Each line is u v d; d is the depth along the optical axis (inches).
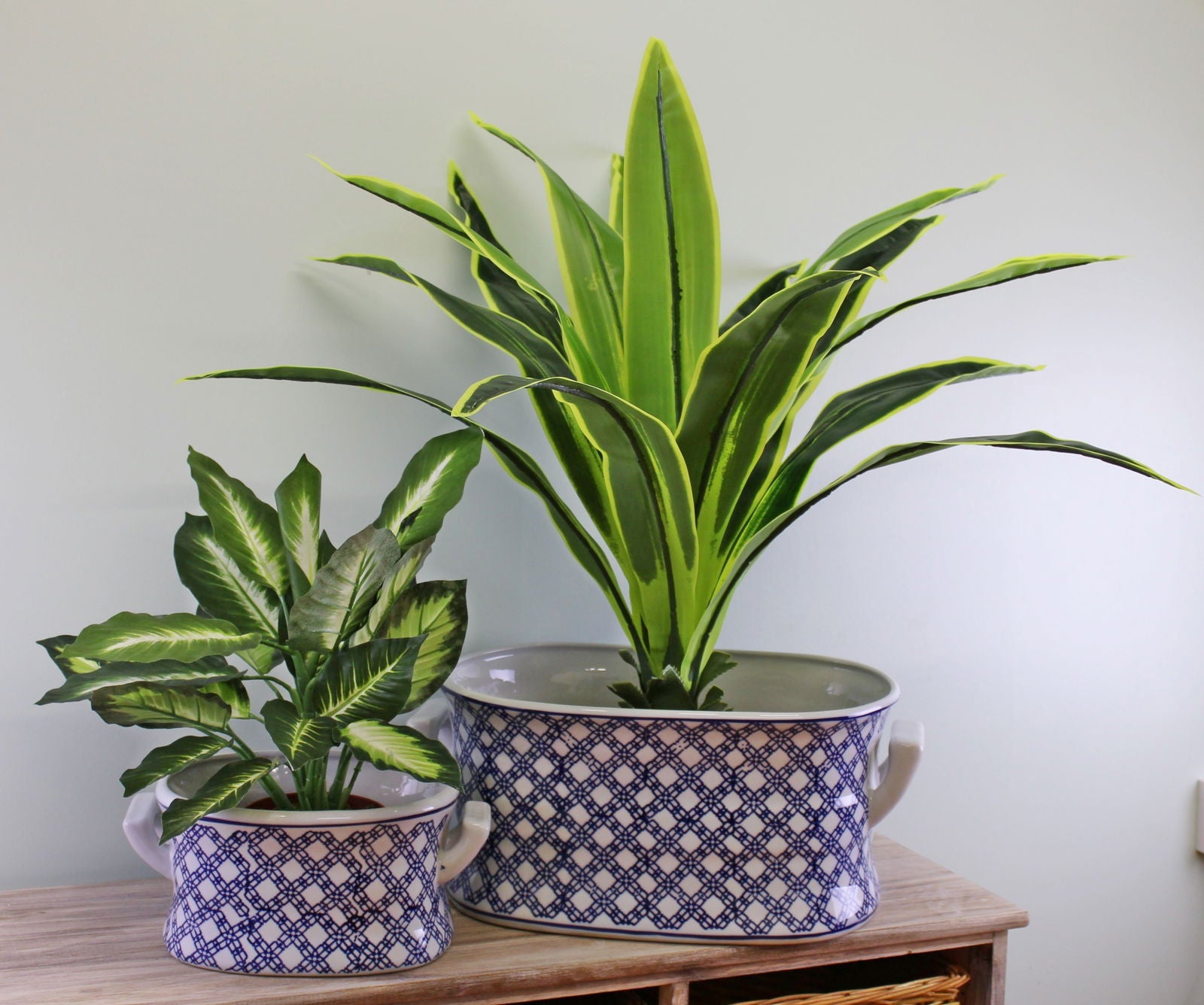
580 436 28.1
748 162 35.4
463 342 31.6
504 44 32.4
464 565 31.3
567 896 23.0
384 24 30.9
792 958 23.0
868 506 36.8
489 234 30.4
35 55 27.1
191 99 28.7
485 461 31.6
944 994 24.8
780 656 30.2
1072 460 40.1
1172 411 41.9
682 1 34.6
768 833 22.7
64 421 27.3
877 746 25.2
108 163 27.8
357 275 30.3
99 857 27.4
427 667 23.4
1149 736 41.6
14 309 26.8
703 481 25.5
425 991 20.4
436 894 22.0
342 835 20.5
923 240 37.7
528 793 23.5
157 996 19.4
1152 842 41.6
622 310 26.7
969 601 38.3
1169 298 42.0
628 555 25.5
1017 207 39.4
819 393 35.9
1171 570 41.9
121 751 27.6
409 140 31.1
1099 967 40.7
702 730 22.7
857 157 37.0
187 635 20.3
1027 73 39.9
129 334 27.9
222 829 20.4
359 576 20.5
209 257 28.8
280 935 20.3
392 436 30.7
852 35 37.1
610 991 22.8
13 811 26.7
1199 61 42.5
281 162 29.6
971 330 38.4
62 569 27.2
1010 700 39.0
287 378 24.4
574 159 33.3
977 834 38.5
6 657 26.7
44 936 22.4
